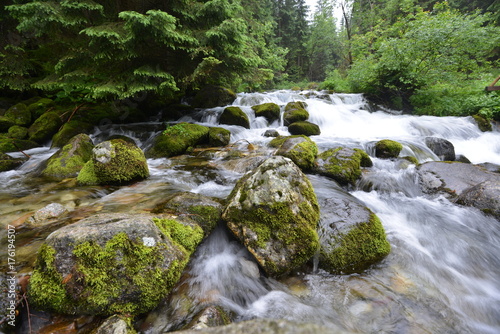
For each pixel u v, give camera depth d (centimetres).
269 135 772
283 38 3388
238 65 841
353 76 1348
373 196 419
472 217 337
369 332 180
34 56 919
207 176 470
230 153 598
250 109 997
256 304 201
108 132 753
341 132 908
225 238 265
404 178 467
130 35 573
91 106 870
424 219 345
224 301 199
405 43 1077
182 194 315
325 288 218
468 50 1038
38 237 247
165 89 690
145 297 167
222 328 73
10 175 473
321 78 3903
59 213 300
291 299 206
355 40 1734
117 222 186
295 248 228
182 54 765
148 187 407
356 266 244
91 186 405
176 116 988
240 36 739
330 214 286
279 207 240
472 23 978
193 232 237
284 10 3231
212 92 1121
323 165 467
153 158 586
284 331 65
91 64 656
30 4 509
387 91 1262
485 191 355
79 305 155
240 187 282
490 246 292
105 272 162
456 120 955
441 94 1123
